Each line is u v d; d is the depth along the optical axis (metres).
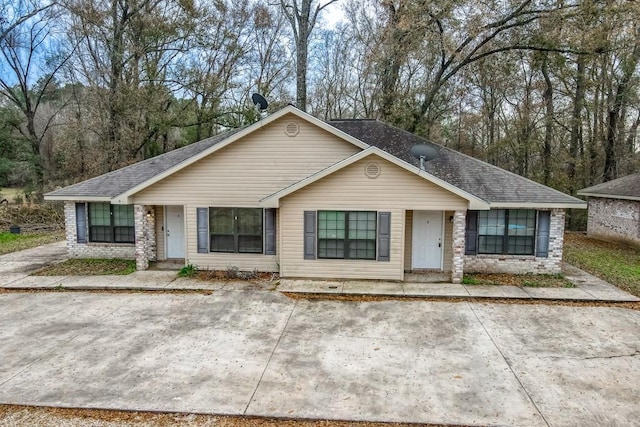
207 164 12.41
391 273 11.55
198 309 9.59
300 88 23.73
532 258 12.26
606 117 25.17
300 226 11.70
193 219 12.57
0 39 26.88
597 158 25.08
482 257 12.39
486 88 28.80
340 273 11.72
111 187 14.06
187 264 12.69
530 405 5.68
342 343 7.75
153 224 13.77
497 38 21.12
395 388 6.14
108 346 7.63
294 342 7.80
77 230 14.37
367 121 16.33
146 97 23.78
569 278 11.95
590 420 5.34
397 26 20.34
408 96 23.50
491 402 5.76
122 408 5.63
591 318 8.96
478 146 31.75
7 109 28.98
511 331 8.27
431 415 5.46
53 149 30.91
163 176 12.21
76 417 5.46
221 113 26.58
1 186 31.78
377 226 11.42
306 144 12.29
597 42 18.61
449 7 19.12
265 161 12.37
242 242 12.54
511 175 12.98
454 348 7.51
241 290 10.94
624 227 17.80
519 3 19.66
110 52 23.89
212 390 6.09
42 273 12.58
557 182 24.30
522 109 26.62
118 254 14.31
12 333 8.24
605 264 13.93
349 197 11.43
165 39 24.53
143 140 24.83
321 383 6.29
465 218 11.56
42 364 6.91
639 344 7.64
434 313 9.29
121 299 10.37
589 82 23.09
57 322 8.83
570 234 21.73
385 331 8.31
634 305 9.78
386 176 11.25
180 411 5.56
